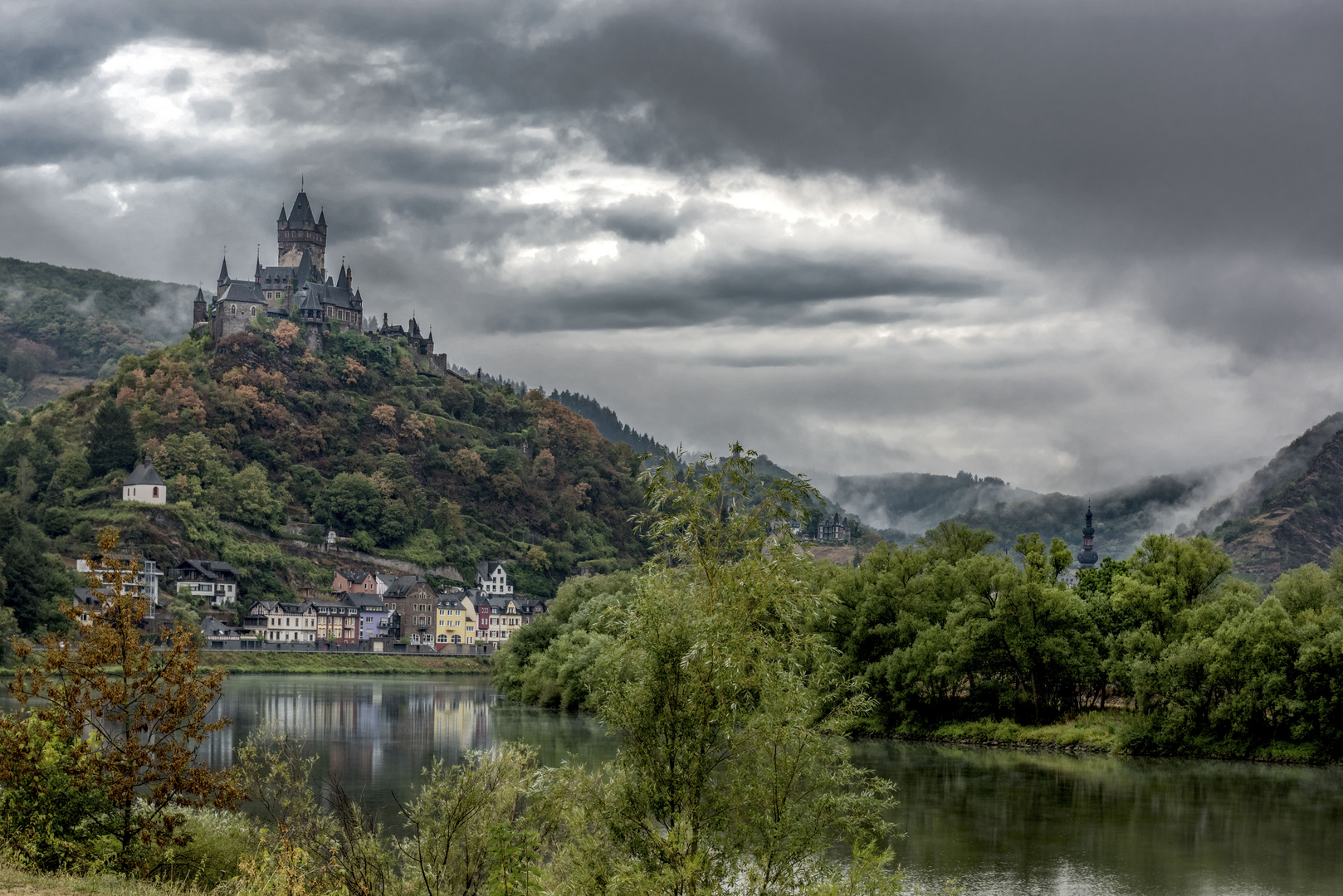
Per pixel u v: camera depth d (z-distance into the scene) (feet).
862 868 110.73
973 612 396.78
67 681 137.59
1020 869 209.26
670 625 109.50
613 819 109.19
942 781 301.84
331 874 122.21
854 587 427.74
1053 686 404.16
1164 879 203.51
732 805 107.55
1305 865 212.23
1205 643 341.82
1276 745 337.93
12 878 112.68
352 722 426.51
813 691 112.27
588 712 458.09
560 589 571.69
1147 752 353.10
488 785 122.11
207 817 145.89
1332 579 377.50
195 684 133.49
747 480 114.83
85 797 131.75
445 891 117.39
